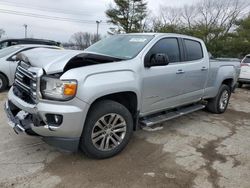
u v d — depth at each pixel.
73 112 2.81
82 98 2.85
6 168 3.03
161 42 4.09
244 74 11.07
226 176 3.11
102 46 4.35
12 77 7.35
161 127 4.79
